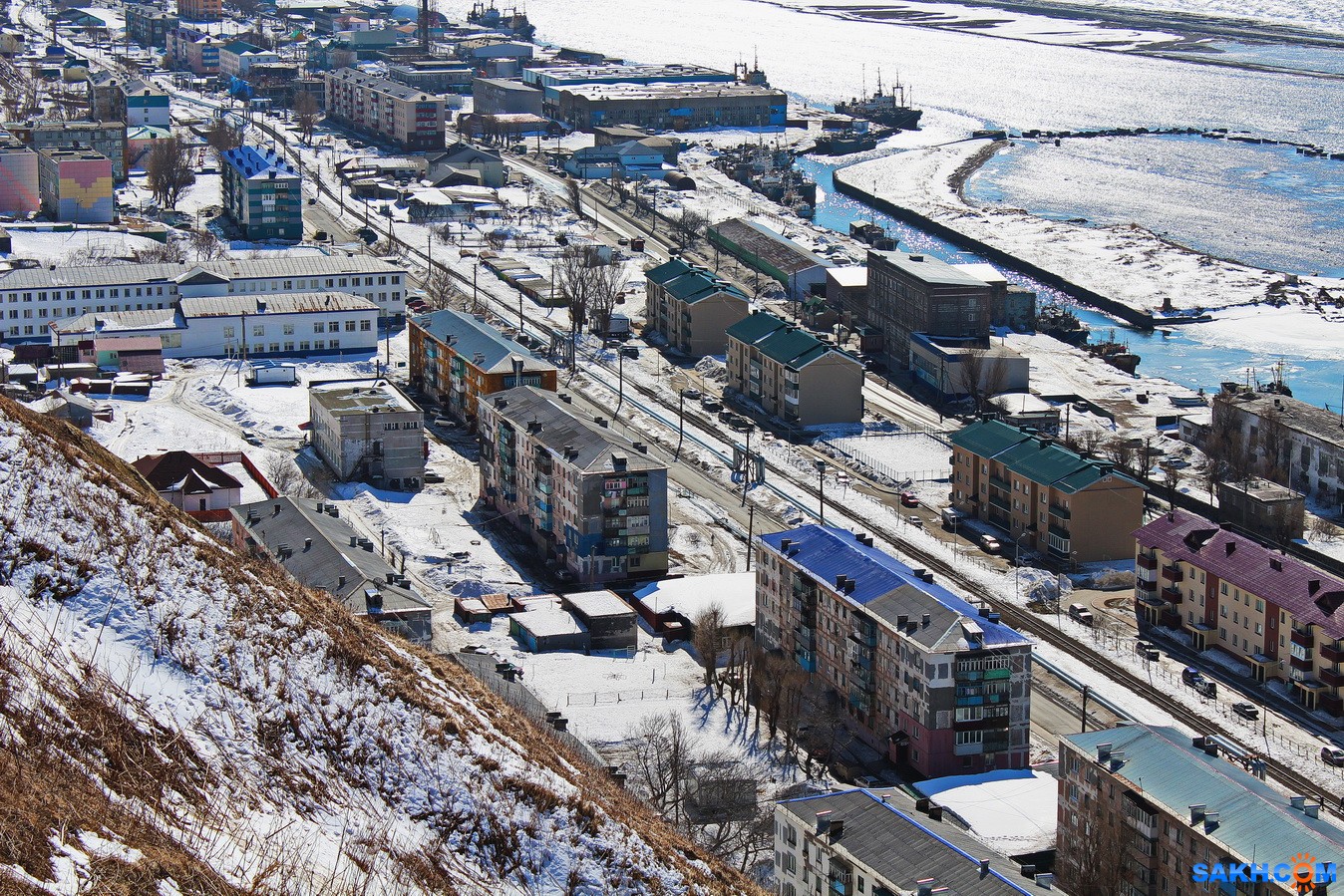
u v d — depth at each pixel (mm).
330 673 103750
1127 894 162625
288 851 82250
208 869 74312
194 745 90000
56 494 101562
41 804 73250
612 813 110750
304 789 92938
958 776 189500
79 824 73125
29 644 89688
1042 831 176625
